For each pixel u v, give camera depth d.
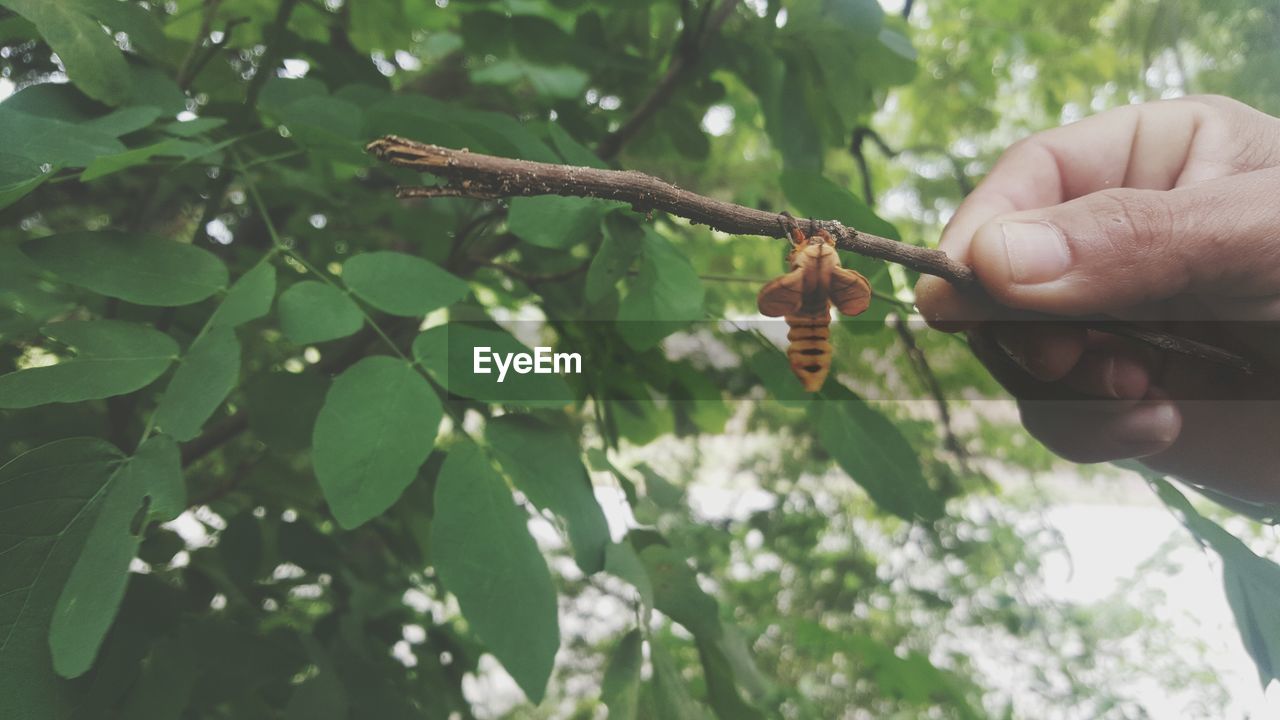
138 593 0.22
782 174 0.24
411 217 0.33
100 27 0.21
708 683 0.25
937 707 0.54
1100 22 0.65
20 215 0.30
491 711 0.61
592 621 0.70
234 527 0.28
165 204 0.34
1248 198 0.22
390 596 0.34
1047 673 0.66
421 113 0.25
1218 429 0.29
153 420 0.18
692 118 0.35
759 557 0.76
